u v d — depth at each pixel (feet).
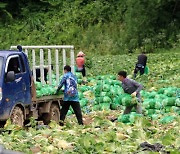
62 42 197.36
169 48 192.24
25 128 62.90
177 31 197.36
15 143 49.34
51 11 211.61
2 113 59.21
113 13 208.44
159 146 46.73
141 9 198.49
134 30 196.54
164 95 79.61
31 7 213.05
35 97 66.59
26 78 64.85
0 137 51.67
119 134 51.85
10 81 60.29
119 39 196.95
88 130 56.34
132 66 147.84
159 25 199.21
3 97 59.31
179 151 43.68
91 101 85.51
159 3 196.03
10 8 213.46
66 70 69.51
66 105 69.72
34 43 196.03
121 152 45.70
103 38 197.67
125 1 208.74
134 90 69.46
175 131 53.83
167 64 148.56
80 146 47.29
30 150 46.85
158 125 61.82
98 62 158.10
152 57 164.14
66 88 69.21
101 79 111.55
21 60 64.44
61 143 48.78
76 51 195.00
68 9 210.59
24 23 206.59
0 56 61.26
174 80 112.78
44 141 50.21
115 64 153.17
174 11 201.05
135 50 192.44
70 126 60.13
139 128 55.93
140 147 46.98
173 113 72.38
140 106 69.05
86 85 104.58
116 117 72.74
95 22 206.49
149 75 123.85
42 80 79.05
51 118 70.69
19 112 62.69
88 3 214.28
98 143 47.39
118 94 83.97
